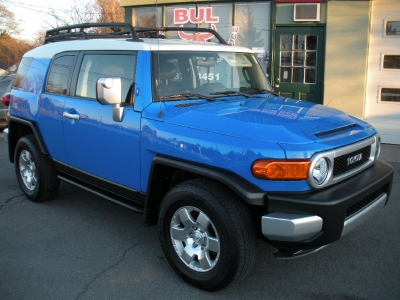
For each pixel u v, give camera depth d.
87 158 4.26
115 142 3.86
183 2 9.66
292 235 2.84
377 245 4.09
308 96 8.98
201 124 3.26
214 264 3.18
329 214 2.86
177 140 3.29
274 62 9.09
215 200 3.05
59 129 4.58
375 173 3.42
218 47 4.38
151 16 10.17
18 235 4.38
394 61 8.20
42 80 4.95
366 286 3.38
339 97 8.63
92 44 4.34
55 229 4.54
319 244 2.92
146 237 4.34
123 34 4.71
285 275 3.57
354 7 8.20
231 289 3.36
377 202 3.38
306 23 8.66
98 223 4.70
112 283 3.46
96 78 4.17
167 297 3.26
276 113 3.45
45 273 3.61
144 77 3.68
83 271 3.64
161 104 3.63
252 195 2.90
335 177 3.08
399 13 7.98
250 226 3.04
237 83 4.44
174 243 3.44
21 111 5.24
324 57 8.62
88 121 4.13
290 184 2.90
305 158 2.87
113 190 4.06
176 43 4.10
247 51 4.73
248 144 2.96
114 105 3.72
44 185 5.09
